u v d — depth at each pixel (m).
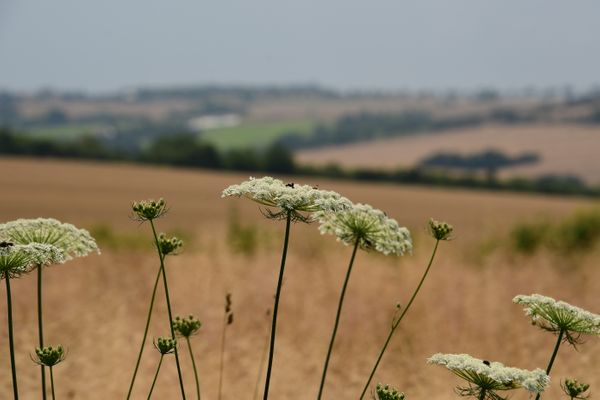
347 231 1.14
